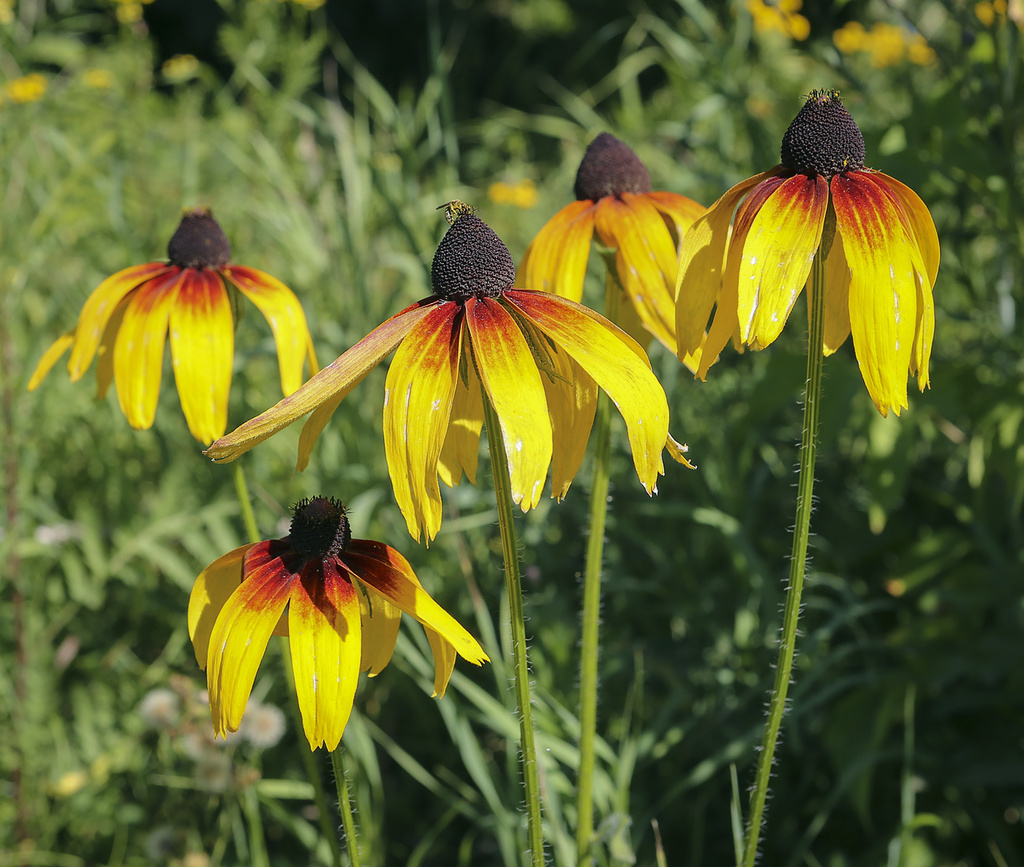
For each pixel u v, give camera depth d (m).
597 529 1.62
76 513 3.00
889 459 2.48
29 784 2.65
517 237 4.48
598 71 10.18
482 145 5.83
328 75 3.51
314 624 1.16
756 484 2.74
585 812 1.66
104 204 3.42
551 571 2.79
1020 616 2.51
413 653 2.19
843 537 2.89
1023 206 2.49
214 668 1.16
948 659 2.47
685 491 3.12
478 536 2.89
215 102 4.44
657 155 3.95
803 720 2.69
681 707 2.71
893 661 2.71
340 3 10.47
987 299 3.04
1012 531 2.77
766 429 3.17
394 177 3.10
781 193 1.19
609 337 1.17
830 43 2.91
